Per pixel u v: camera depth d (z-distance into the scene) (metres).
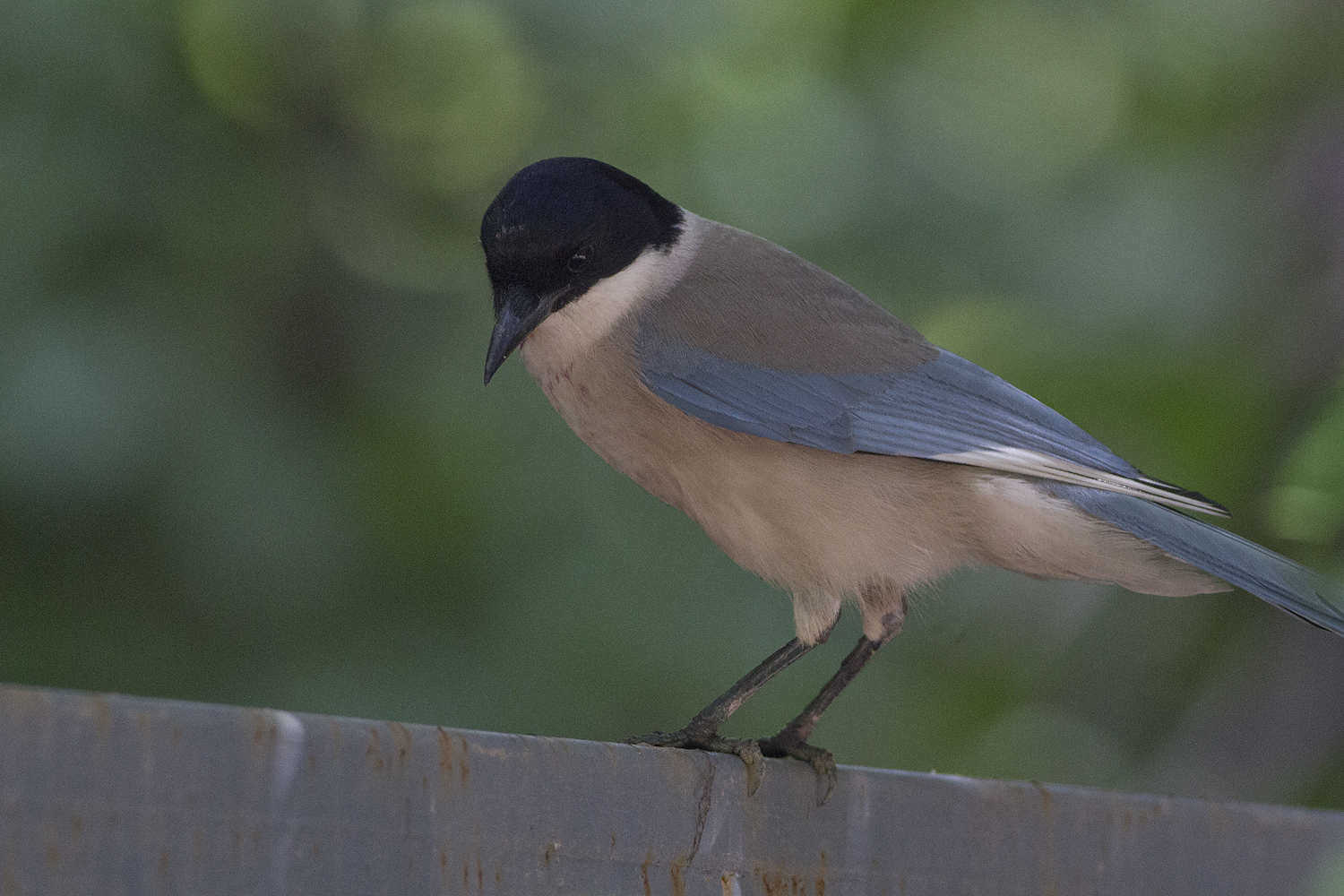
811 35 13.59
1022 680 12.67
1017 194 12.98
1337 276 11.98
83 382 10.50
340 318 12.09
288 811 3.71
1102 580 7.59
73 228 10.90
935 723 12.62
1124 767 12.48
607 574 11.56
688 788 4.86
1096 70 13.66
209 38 12.10
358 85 13.53
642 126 13.58
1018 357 12.04
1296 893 6.12
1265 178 12.66
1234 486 11.37
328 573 11.12
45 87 10.96
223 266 11.62
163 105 11.52
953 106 13.36
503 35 13.23
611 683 11.42
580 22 12.75
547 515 11.60
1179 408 11.60
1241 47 13.23
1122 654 12.59
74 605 10.98
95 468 10.48
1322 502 7.91
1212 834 5.95
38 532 10.79
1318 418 8.38
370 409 11.75
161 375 10.84
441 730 4.08
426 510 11.50
